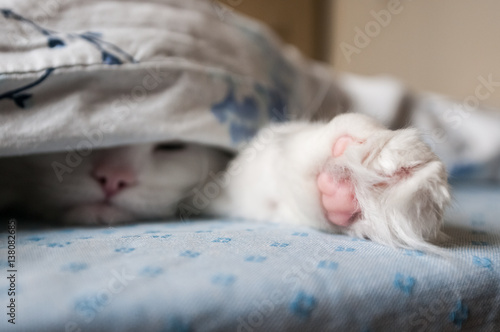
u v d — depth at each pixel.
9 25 0.17
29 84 0.17
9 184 0.19
